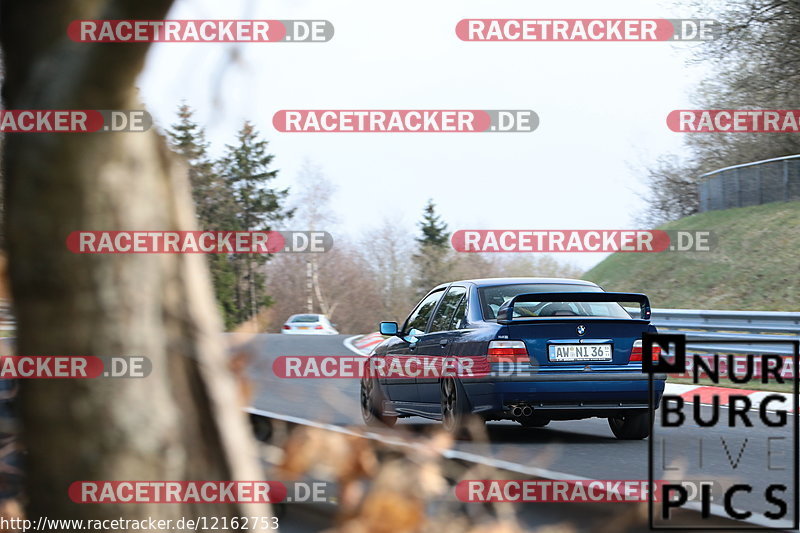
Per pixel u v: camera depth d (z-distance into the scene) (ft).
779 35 432.25
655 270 371.15
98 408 22.16
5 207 22.39
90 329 22.07
